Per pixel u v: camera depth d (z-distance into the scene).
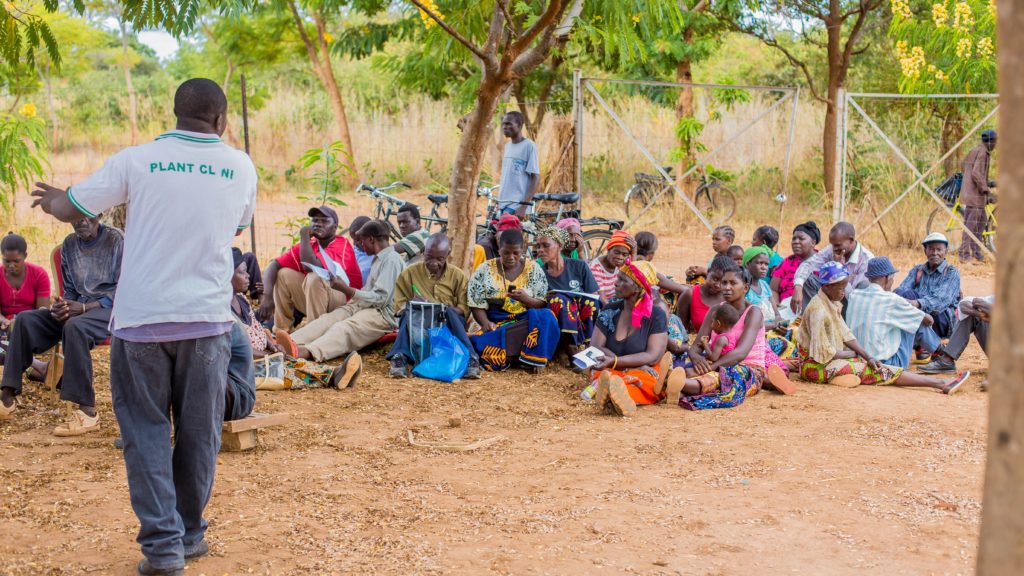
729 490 4.64
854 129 17.19
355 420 5.89
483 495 4.59
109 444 5.33
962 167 12.91
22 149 10.21
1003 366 1.52
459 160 7.90
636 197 16.23
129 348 3.46
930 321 7.25
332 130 20.95
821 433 5.62
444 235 7.36
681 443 5.43
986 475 1.56
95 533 4.05
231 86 22.59
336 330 7.33
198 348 3.52
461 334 7.17
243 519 4.23
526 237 9.20
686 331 7.18
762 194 17.62
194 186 3.45
